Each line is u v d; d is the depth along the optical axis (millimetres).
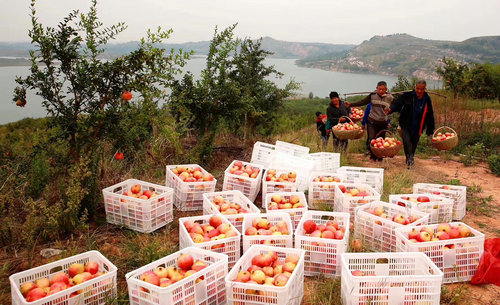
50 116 5504
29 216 4844
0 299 3787
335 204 6359
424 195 5902
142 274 3584
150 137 6773
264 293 3289
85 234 5211
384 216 5199
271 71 11508
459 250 4301
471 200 7125
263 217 5000
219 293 3693
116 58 5535
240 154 9688
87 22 5398
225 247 4344
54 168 6062
